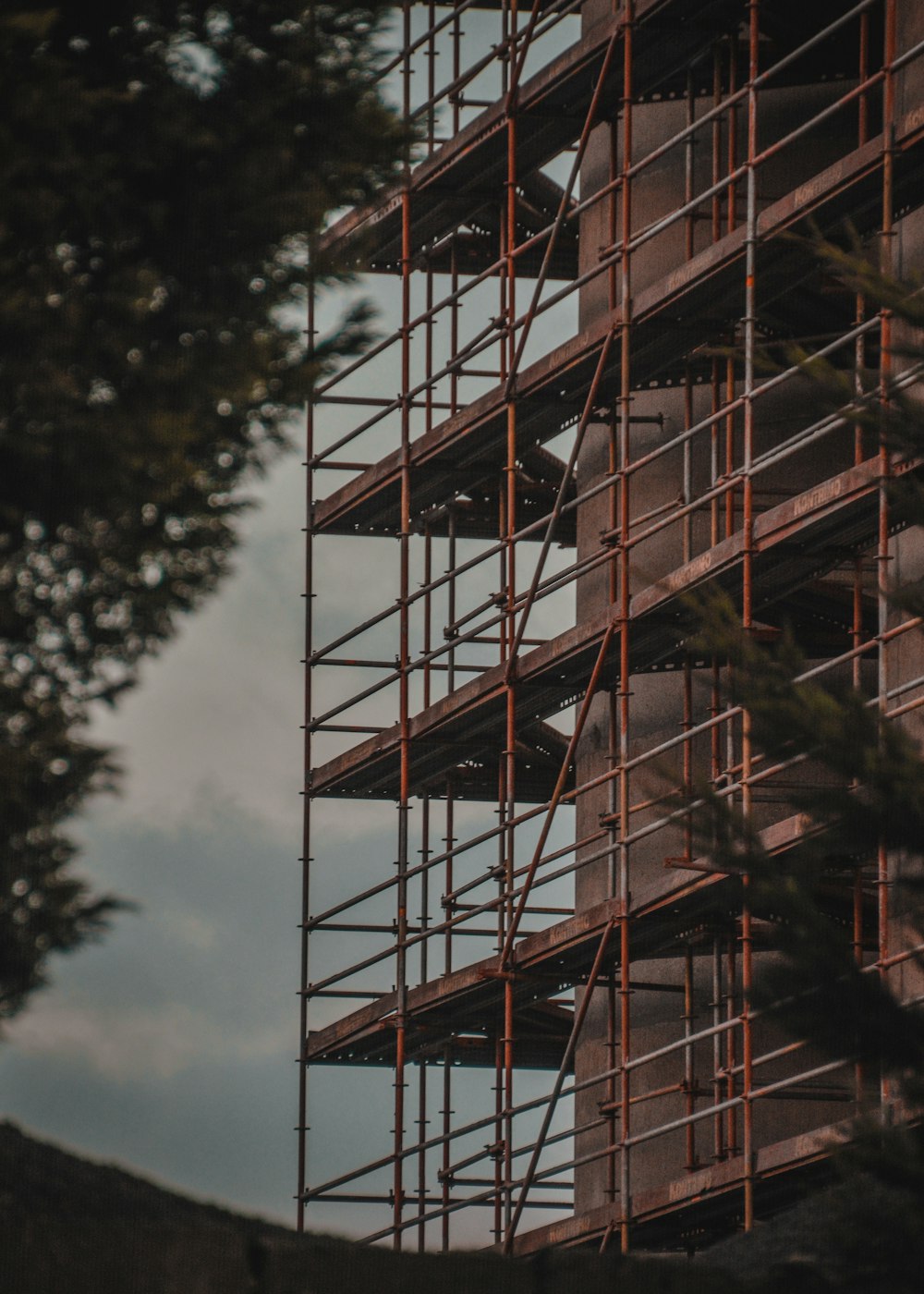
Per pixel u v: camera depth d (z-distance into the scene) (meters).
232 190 29.00
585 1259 29.80
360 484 61.47
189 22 29.70
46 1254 27.61
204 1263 28.00
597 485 56.47
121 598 28.16
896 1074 29.20
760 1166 44.03
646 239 50.31
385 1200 57.78
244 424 29.48
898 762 29.98
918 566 43.84
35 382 26.86
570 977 53.03
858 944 46.47
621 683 52.59
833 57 52.78
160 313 29.00
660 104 55.22
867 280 33.28
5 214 27.28
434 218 61.59
